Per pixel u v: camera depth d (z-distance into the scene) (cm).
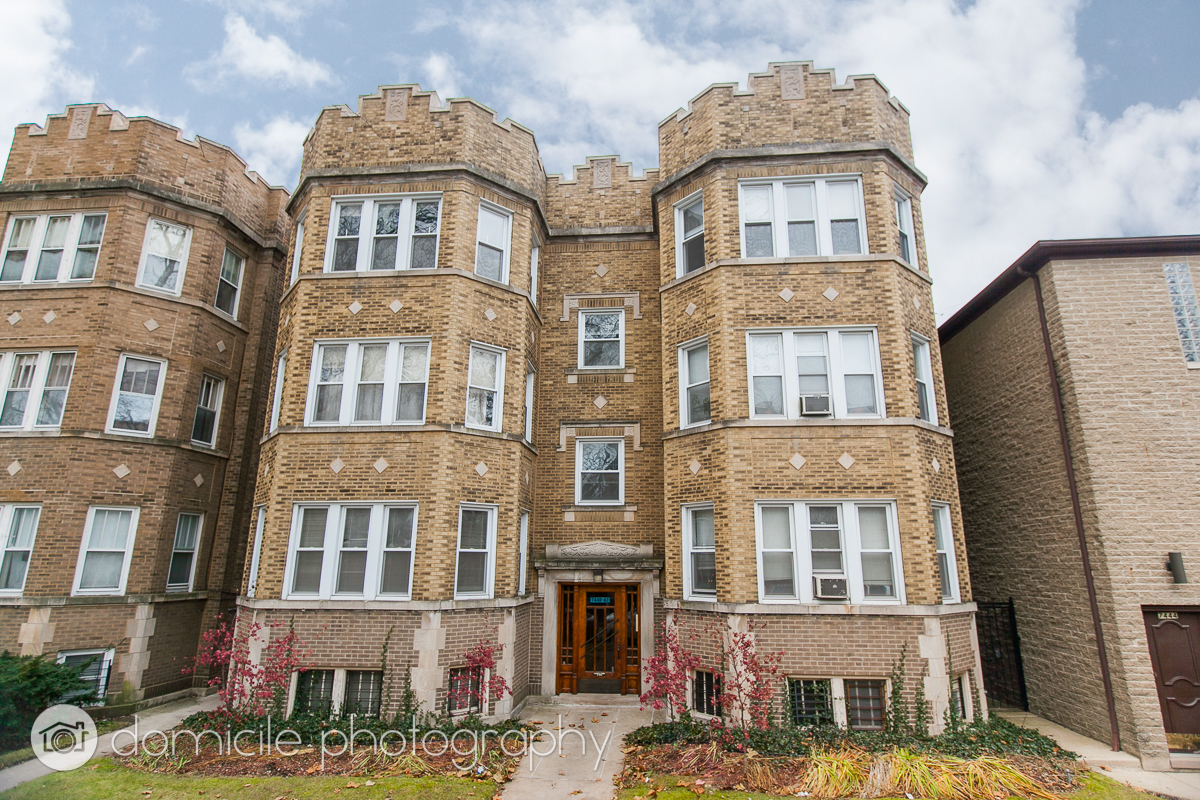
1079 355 1127
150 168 1416
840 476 1116
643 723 1152
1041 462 1207
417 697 1070
